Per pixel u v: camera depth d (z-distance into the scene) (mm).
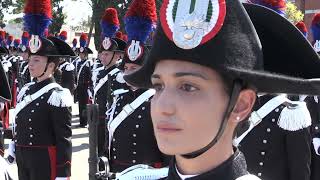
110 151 4188
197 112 1368
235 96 1416
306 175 3266
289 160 3293
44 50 4586
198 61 1364
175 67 1391
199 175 1466
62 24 29062
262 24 1661
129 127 4008
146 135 3967
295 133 3232
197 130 1377
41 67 4574
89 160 2838
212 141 1407
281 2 2969
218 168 1465
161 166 3963
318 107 4840
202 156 1451
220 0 1363
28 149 4535
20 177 4734
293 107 3260
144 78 1757
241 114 1479
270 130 3301
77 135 10008
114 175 2783
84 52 14984
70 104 4512
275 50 1661
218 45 1371
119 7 23422
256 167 3338
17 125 4617
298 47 1615
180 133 1370
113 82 5691
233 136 1513
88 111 2861
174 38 1371
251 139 3336
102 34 7941
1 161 2965
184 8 1371
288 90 1520
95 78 8688
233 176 1480
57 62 4742
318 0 31219
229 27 1395
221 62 1371
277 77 1443
